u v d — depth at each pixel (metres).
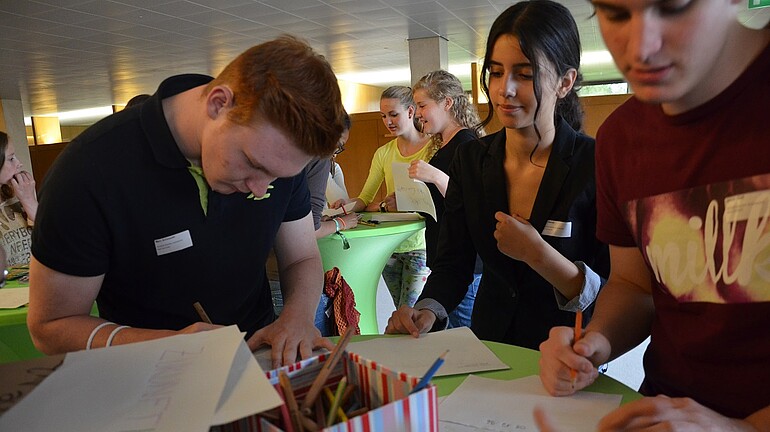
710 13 0.59
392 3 5.69
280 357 1.02
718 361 0.80
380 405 0.70
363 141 8.02
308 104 0.86
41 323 1.00
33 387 0.67
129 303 1.12
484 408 0.86
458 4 5.84
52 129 15.21
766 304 0.73
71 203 0.95
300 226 1.31
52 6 5.04
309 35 7.08
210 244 1.08
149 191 1.00
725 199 0.75
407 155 3.29
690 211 0.79
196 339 0.78
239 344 0.74
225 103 0.89
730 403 0.79
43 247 0.96
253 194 0.99
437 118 2.86
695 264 0.80
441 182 2.42
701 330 0.81
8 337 1.93
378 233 2.60
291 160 0.91
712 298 0.78
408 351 1.10
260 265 1.19
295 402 0.64
